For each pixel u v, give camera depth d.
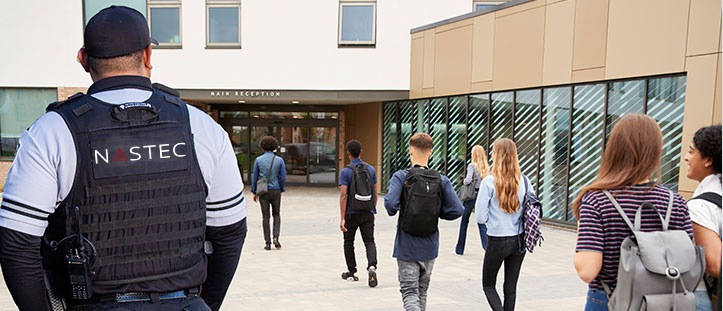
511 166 3.75
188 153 1.40
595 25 8.37
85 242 1.28
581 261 1.95
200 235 1.43
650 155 1.94
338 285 5.30
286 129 17.19
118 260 1.31
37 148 1.24
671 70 7.26
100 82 1.39
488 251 3.84
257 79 14.00
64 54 14.07
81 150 1.27
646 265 1.82
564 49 8.92
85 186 1.27
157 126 1.38
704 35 6.80
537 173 9.67
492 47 10.52
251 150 17.28
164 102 1.44
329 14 13.77
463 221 6.86
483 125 11.04
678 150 7.34
